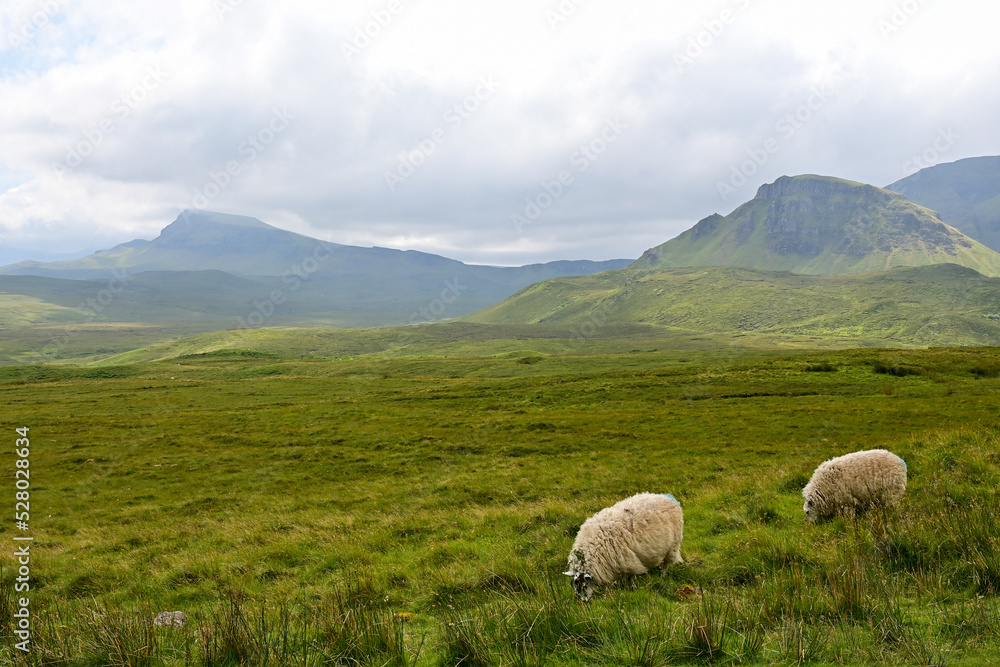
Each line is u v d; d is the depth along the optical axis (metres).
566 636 6.99
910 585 7.76
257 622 7.94
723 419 41.09
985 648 5.79
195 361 137.25
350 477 30.61
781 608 7.21
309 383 88.38
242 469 33.69
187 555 15.35
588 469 26.09
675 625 6.85
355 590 10.58
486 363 120.31
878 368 61.16
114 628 7.51
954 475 13.23
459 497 22.30
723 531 12.84
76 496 28.84
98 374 111.50
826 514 12.30
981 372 56.53
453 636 7.06
